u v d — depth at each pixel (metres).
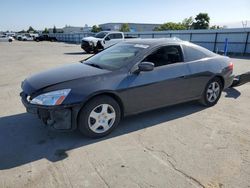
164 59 4.44
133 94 3.98
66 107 3.42
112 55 4.55
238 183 2.76
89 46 18.81
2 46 30.28
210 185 2.72
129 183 2.73
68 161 3.16
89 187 2.66
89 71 3.96
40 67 11.29
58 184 2.71
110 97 3.81
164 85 4.33
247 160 3.22
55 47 29.28
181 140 3.77
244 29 20.09
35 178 2.81
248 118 4.72
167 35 28.34
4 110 5.03
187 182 2.76
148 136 3.89
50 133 3.95
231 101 5.84
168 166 3.07
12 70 10.30
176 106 5.32
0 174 2.87
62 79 3.68
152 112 4.93
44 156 3.27
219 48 22.62
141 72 4.07
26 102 3.65
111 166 3.06
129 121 4.46
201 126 4.30
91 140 3.73
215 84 5.32
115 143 3.65
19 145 3.57
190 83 4.75
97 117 3.73
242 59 16.19
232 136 3.92
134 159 3.22
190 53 4.84
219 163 3.15
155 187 2.67
